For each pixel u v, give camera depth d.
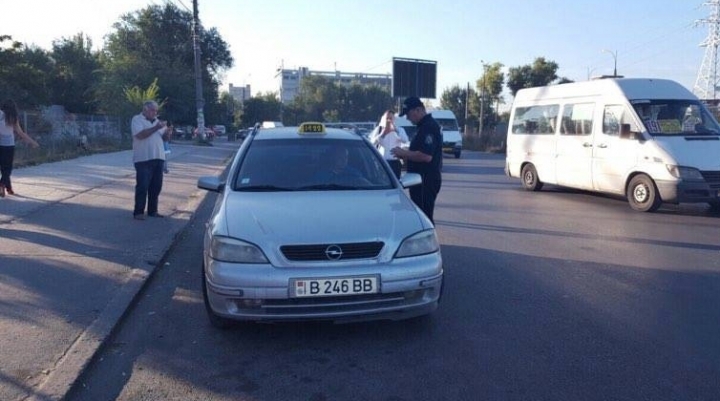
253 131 7.46
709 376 4.48
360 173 6.45
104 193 13.22
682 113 12.44
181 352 5.01
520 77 55.47
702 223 10.98
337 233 5.00
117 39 57.91
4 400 3.99
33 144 12.59
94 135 37.00
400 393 4.26
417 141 7.66
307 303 4.84
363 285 4.86
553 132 14.74
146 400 4.20
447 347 5.05
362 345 5.11
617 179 12.69
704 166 11.43
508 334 5.33
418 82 49.12
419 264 5.06
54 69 58.41
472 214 11.97
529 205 13.27
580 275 7.29
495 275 7.27
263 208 5.48
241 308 4.93
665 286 6.83
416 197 7.84
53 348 4.82
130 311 5.95
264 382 4.45
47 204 11.47
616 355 4.87
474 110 63.31
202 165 23.02
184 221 10.15
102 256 7.63
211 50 62.06
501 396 4.19
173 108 51.91
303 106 92.56
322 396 4.23
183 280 7.09
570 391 4.25
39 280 6.58
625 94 12.71
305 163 6.50
